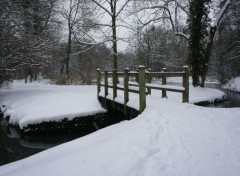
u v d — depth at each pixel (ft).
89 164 11.59
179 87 26.89
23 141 29.58
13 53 42.06
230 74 102.63
